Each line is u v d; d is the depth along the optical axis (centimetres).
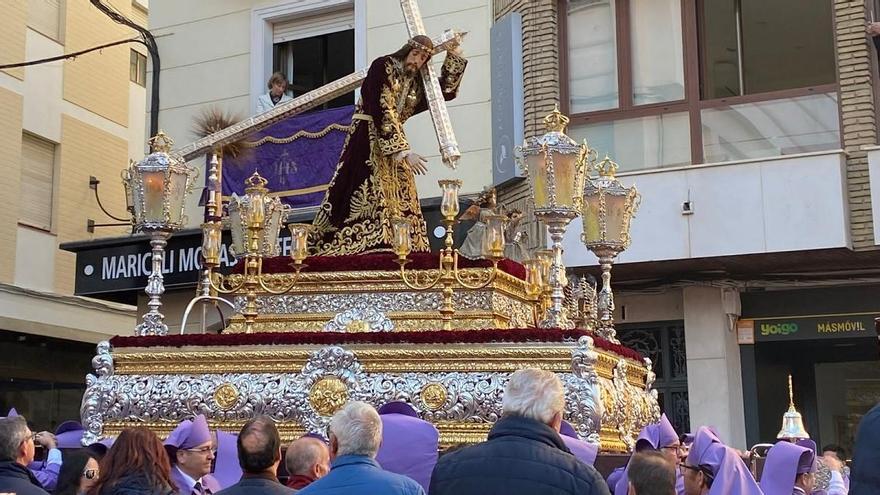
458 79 911
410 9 891
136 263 1577
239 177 1523
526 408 450
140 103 2394
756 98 1352
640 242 1317
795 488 666
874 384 1430
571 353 685
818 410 1448
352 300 802
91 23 2234
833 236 1237
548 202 757
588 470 436
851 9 1278
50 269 2083
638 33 1417
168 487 527
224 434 695
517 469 431
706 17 1403
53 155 2123
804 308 1346
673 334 1413
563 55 1439
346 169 878
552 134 765
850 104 1271
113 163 2278
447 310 764
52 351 2156
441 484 439
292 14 1622
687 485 595
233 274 848
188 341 753
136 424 752
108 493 517
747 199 1281
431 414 693
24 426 565
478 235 884
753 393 1359
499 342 698
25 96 2039
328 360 714
